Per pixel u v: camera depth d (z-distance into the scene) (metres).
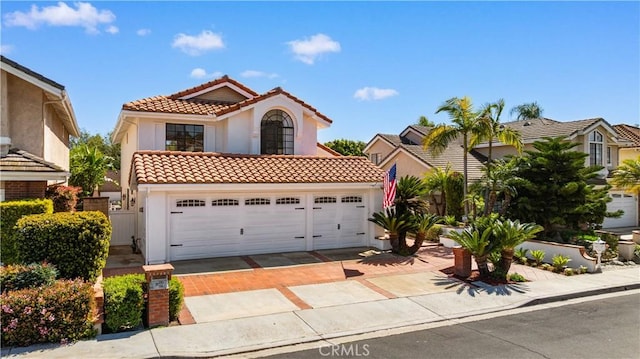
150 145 18.38
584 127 25.47
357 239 17.94
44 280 8.46
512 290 12.05
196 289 11.69
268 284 12.28
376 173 18.30
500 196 21.41
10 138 14.32
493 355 7.66
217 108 19.69
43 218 9.52
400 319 9.68
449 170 24.72
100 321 8.38
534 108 49.97
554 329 9.10
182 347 7.88
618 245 17.44
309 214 17.05
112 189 42.19
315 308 10.27
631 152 31.59
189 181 14.39
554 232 19.62
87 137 56.38
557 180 19.34
